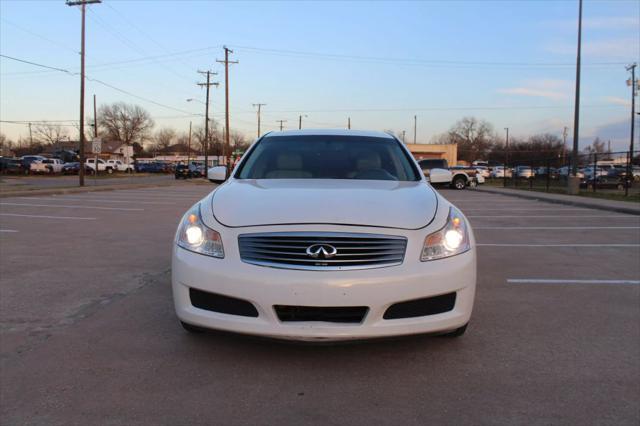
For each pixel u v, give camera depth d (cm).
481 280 582
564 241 885
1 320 428
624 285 561
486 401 292
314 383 313
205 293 325
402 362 344
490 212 1457
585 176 3025
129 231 970
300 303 303
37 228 1005
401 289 307
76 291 519
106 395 297
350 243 313
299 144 500
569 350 368
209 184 3559
